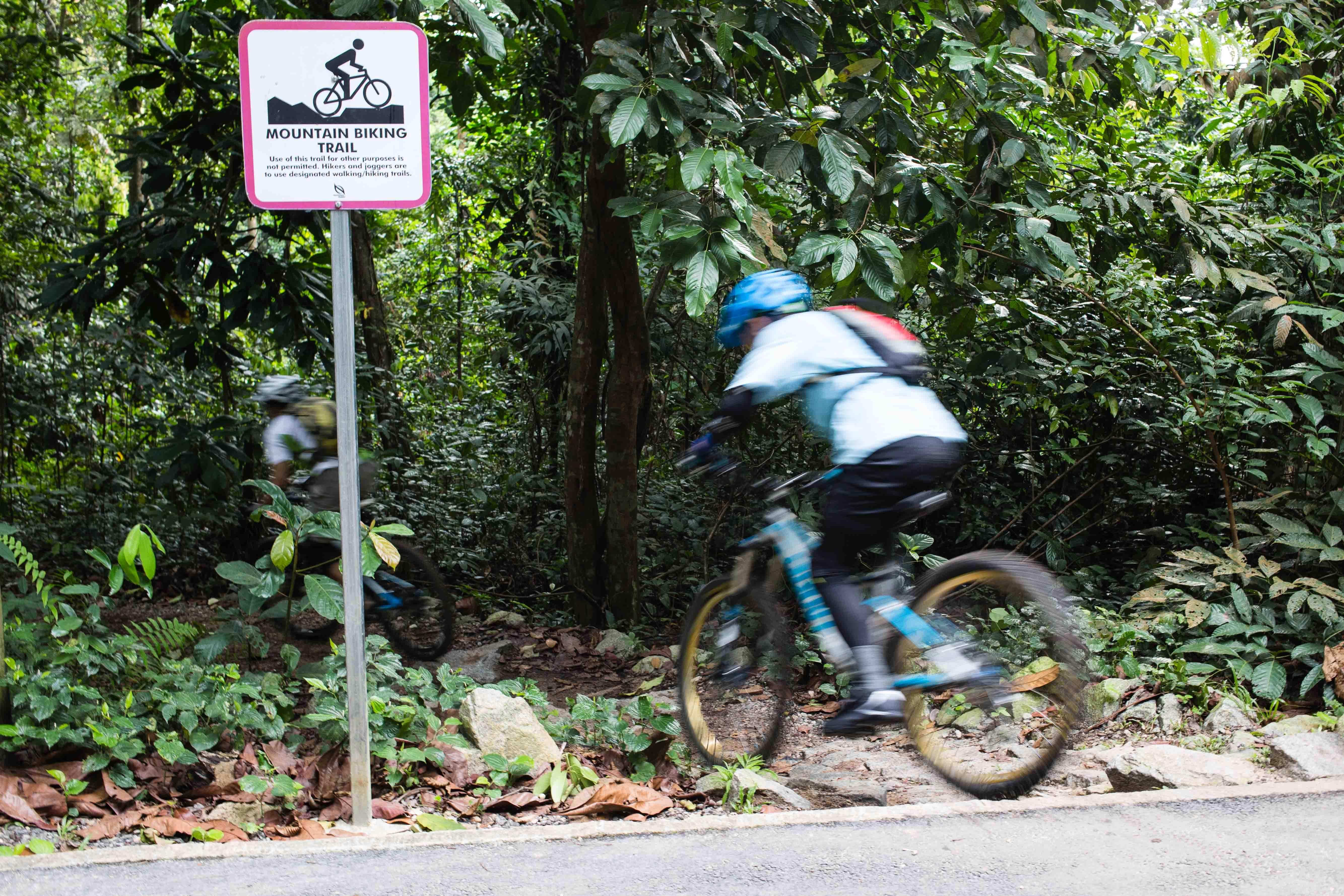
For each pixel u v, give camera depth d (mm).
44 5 11844
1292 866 2895
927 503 3436
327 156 3178
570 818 3746
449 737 4125
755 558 4070
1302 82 6121
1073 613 3502
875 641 3543
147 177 7324
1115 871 2879
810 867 2920
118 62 12906
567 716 4887
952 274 6000
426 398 10469
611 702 4809
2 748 3598
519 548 9055
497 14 4094
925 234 5508
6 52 10414
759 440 7961
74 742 3691
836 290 5281
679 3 5254
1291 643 5168
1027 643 3684
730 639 4090
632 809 3742
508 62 9172
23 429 10023
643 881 2840
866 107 5121
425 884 2814
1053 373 6637
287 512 4480
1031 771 3521
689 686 4156
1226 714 4613
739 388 3529
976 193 5602
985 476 8117
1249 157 6789
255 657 5215
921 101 6102
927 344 7652
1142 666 5184
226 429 7430
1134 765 3828
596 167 7023
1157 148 7086
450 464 9469
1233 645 5062
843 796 3920
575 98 5000
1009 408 7922
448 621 6086
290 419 5926
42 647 4172
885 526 3508
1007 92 5480
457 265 11219
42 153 13109
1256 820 3205
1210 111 7391
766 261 4730
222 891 2762
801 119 5398
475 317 10586
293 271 7293
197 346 8039
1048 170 5598
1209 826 3166
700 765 4270
